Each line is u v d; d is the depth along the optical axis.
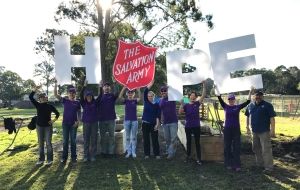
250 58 9.64
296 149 11.18
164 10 30.33
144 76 10.04
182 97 10.03
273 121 9.05
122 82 10.04
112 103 10.73
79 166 9.71
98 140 11.05
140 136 15.29
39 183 8.27
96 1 28.67
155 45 31.06
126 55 10.00
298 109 33.72
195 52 9.97
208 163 9.88
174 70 10.04
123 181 8.27
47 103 10.16
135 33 31.58
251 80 9.55
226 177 8.48
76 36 31.48
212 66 9.80
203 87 9.92
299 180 8.21
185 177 8.51
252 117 9.14
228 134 9.17
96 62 10.30
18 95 111.44
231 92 9.64
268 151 8.96
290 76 81.38
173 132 10.36
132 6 29.58
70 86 10.28
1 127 23.25
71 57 10.23
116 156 10.83
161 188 7.71
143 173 8.91
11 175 9.09
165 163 9.91
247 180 8.22
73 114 10.12
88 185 8.01
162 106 10.37
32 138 16.06
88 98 10.12
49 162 10.08
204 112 25.73
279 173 8.84
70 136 10.23
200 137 10.12
